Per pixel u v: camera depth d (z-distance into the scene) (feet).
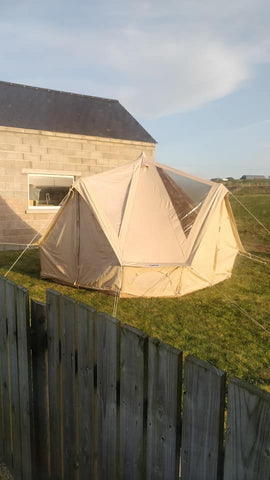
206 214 21.34
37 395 6.41
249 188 92.02
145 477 4.64
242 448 3.40
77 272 21.59
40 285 22.38
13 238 34.40
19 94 39.22
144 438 4.55
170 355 4.03
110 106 44.24
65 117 38.24
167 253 20.02
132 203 21.68
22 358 6.53
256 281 23.84
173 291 19.98
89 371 5.26
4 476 7.36
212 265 22.24
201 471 3.85
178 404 4.06
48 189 36.04
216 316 17.03
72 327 5.49
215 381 3.60
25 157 33.78
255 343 13.96
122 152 38.32
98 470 5.37
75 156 36.01
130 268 19.31
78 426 5.71
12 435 7.30
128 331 4.55
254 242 38.73
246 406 3.33
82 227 21.17
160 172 23.79
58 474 6.23
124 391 4.73
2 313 7.11
